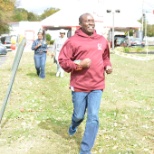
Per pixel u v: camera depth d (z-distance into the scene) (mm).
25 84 12633
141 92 11289
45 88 11828
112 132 6656
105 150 5695
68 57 5152
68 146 5855
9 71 17656
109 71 5352
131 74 16875
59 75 15086
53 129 6770
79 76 5164
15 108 8500
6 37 43156
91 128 5059
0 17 61938
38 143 5980
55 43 14562
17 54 5523
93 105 5105
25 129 6746
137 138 6355
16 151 5637
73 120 5656
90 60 5035
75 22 42688
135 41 50188
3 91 11094
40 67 14422
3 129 6742
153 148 5855
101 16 39438
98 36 5234
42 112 8156
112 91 11383
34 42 14266
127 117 7848
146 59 27875
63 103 9219
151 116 8000
